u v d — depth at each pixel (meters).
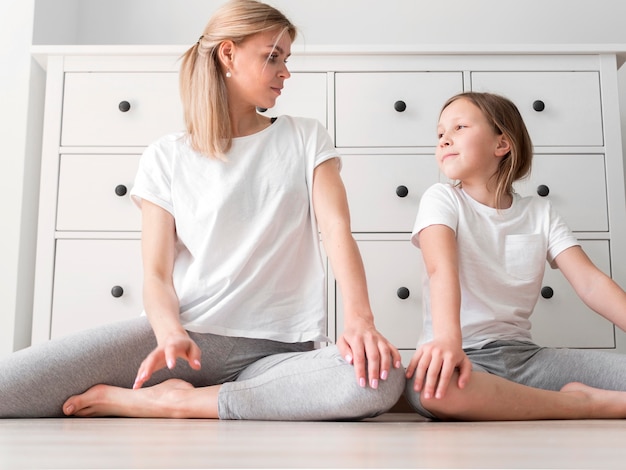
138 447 0.62
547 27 2.54
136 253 1.93
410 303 1.89
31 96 2.07
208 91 1.45
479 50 1.97
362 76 1.98
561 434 0.82
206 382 1.35
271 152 1.46
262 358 1.35
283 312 1.38
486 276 1.54
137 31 2.54
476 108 1.62
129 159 1.97
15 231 2.00
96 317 1.91
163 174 1.45
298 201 1.43
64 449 0.60
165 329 1.19
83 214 1.95
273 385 1.13
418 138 1.96
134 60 2.00
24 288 2.02
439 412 1.14
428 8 2.54
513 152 1.60
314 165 1.45
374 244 1.92
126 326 1.30
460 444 0.67
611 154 1.96
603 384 1.39
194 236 1.40
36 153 2.11
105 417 1.24
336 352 1.14
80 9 2.54
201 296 1.36
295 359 1.22
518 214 1.61
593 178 1.95
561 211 1.94
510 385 1.17
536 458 0.53
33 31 2.09
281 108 1.96
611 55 2.00
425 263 1.49
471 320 1.51
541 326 1.88
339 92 1.97
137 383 1.05
